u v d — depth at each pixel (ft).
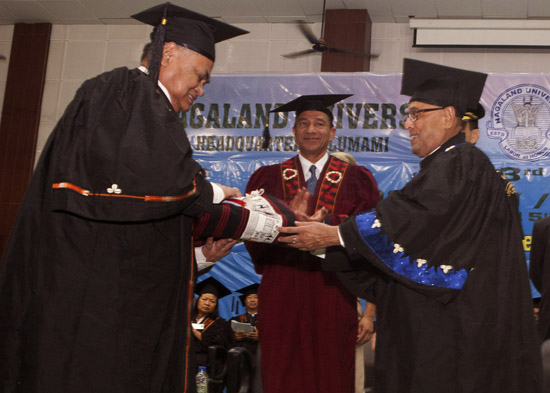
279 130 22.26
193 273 7.29
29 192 6.60
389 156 21.66
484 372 7.43
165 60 7.48
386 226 7.79
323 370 11.78
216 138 22.45
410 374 7.65
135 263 6.52
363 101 22.12
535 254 16.15
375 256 7.82
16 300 6.40
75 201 6.20
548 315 14.97
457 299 7.69
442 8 30.66
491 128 21.38
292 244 8.53
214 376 15.70
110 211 6.18
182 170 6.42
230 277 20.97
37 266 6.35
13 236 6.52
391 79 22.09
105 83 6.73
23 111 33.96
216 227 8.05
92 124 6.41
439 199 7.69
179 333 6.89
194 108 22.71
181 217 7.07
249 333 19.12
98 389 6.13
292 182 13.44
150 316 6.57
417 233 7.68
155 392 6.64
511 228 8.11
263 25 33.63
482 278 7.73
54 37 34.94
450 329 7.61
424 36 31.09
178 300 6.93
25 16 34.40
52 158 6.57
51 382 6.05
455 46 30.76
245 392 13.21
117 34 34.68
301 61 32.96
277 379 11.75
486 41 30.48
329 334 11.86
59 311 6.18
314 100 13.78
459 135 9.00
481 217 7.89
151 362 6.57
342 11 31.73
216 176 22.13
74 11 33.55
